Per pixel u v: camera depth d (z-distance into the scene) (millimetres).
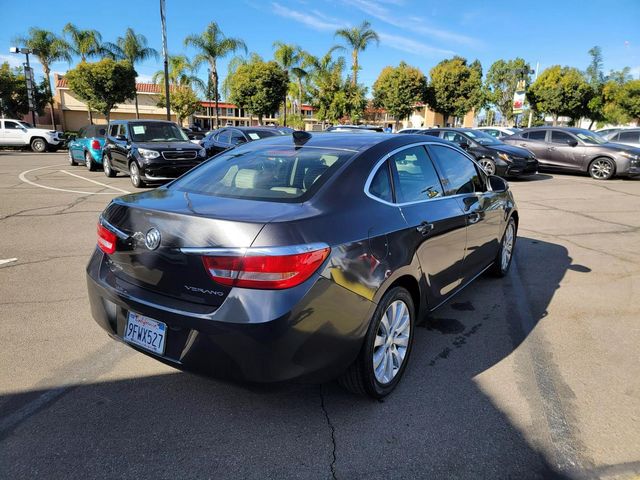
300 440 2488
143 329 2514
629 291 4809
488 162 13375
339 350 2430
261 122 33062
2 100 37844
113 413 2689
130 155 11695
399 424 2633
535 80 40344
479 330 3873
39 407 2727
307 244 2268
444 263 3432
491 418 2697
